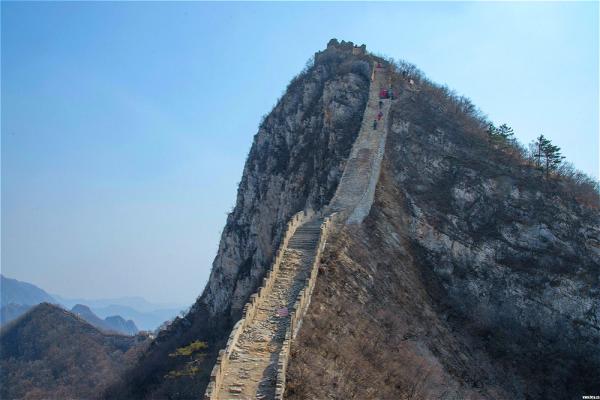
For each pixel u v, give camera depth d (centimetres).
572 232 6344
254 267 7244
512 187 6619
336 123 7400
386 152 6675
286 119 8575
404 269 5353
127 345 15075
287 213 7000
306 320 3597
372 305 4434
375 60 8688
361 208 5441
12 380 13562
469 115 8031
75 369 13588
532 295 5856
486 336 5447
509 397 4903
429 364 4388
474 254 6038
